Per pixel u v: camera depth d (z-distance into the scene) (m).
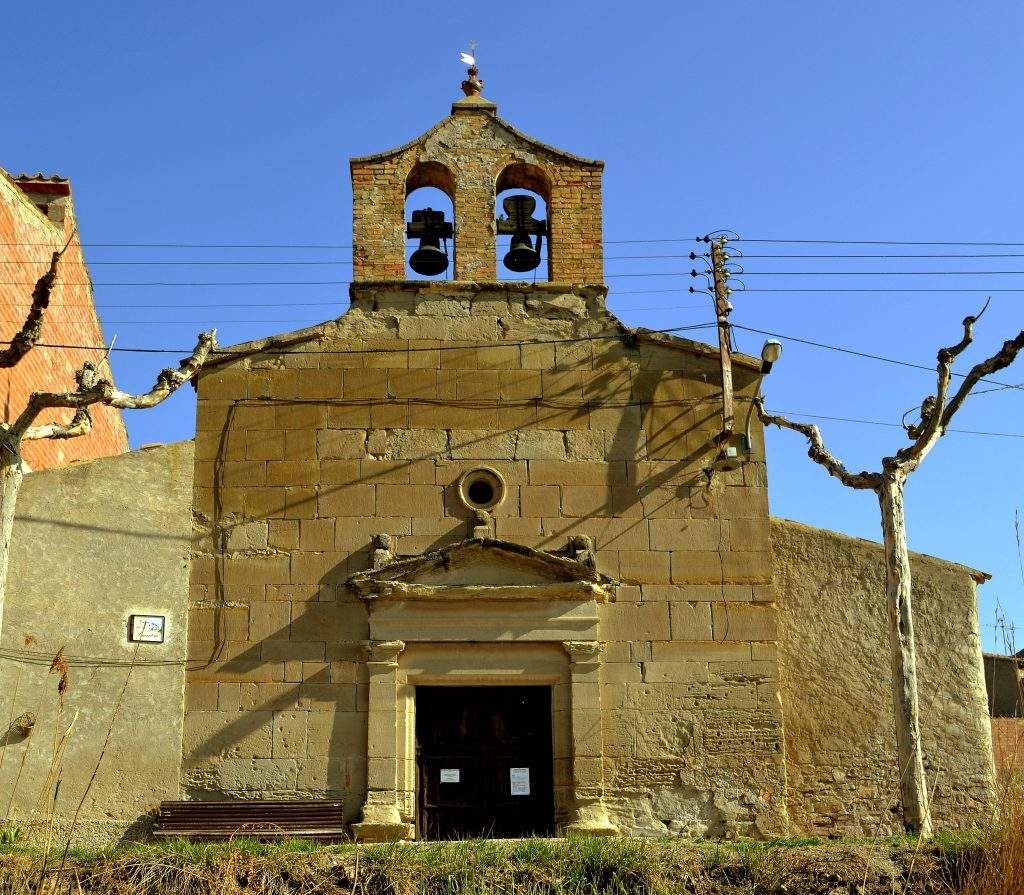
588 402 20.23
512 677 18.92
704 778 18.70
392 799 18.20
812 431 18.98
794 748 19.33
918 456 17.86
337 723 18.59
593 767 18.50
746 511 19.91
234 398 19.94
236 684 18.69
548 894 14.24
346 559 19.33
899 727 17.02
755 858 14.79
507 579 19.20
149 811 17.95
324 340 20.28
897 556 17.53
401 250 20.84
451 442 19.94
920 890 14.35
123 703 18.28
